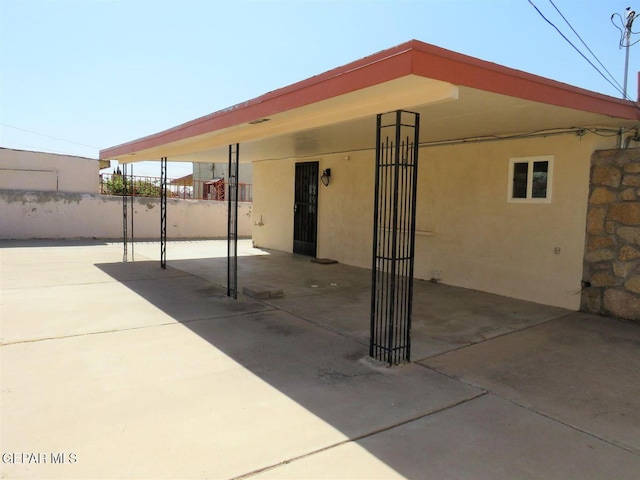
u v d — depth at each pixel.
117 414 3.14
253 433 2.92
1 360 4.11
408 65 3.14
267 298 6.86
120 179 17.89
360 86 3.60
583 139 5.96
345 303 6.60
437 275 8.06
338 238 10.44
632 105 5.22
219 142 7.25
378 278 8.53
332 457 2.67
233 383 3.71
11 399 3.33
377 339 4.91
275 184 12.70
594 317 5.84
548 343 4.86
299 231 11.84
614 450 2.80
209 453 2.68
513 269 6.88
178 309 6.09
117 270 9.09
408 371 4.05
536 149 6.48
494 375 3.98
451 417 3.20
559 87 4.31
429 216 8.13
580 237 6.06
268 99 4.86
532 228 6.60
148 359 4.21
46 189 16.34
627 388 3.73
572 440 2.91
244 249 12.99
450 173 7.73
